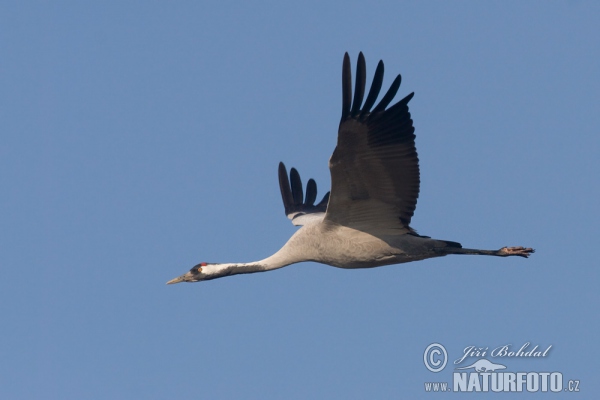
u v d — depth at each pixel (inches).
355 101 574.2
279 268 672.4
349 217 629.6
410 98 583.8
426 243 636.1
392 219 625.9
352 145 585.6
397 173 601.6
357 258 639.8
